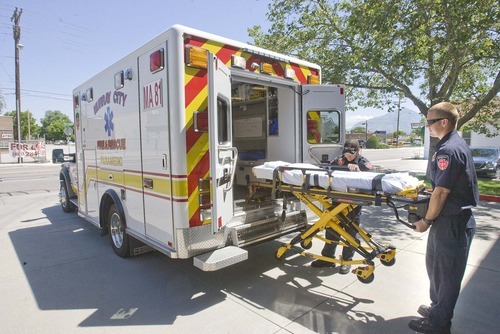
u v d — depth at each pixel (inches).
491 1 289.0
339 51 436.8
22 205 353.7
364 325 119.7
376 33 352.8
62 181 311.7
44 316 128.7
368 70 421.1
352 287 150.1
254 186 186.5
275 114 210.2
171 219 135.8
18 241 224.8
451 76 385.7
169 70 130.3
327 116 200.8
